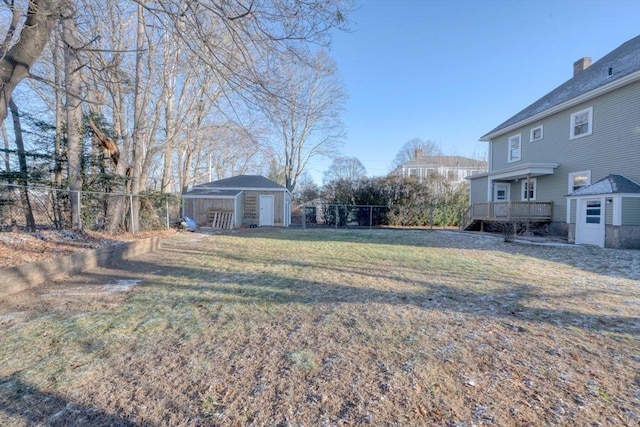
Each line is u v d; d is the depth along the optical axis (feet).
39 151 32.86
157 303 13.76
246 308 13.14
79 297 14.53
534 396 7.18
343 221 74.84
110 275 19.17
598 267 22.98
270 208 69.10
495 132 61.62
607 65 47.21
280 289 16.14
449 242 39.37
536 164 47.09
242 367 8.38
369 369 8.30
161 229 45.44
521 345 9.81
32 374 7.94
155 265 22.65
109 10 30.83
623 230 33.86
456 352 9.29
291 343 9.84
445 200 75.51
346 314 12.46
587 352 9.39
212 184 71.26
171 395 7.14
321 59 40.19
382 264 23.39
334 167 126.41
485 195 61.16
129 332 10.61
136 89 36.81
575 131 44.98
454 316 12.34
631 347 9.73
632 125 36.88
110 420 6.31
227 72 18.35
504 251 31.45
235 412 6.58
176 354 9.10
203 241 38.29
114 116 39.73
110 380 7.73
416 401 6.98
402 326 11.27
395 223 75.05
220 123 57.16
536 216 48.52
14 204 29.53
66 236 25.86
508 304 13.97
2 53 17.31
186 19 15.35
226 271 20.62
